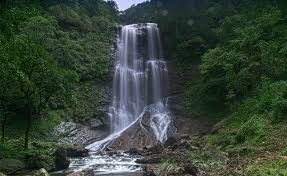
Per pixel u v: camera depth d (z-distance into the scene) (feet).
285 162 52.70
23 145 89.51
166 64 157.58
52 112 127.03
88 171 70.59
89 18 176.45
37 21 137.80
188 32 164.76
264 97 91.66
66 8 172.24
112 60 156.76
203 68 127.44
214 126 111.14
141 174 71.56
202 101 134.41
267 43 108.58
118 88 150.61
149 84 154.51
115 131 136.87
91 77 146.30
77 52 149.28
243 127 82.48
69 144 110.52
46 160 77.71
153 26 171.63
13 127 116.47
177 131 128.88
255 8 154.30
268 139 71.05
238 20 143.43
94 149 116.26
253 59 107.76
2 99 89.04
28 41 83.25
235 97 113.09
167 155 84.02
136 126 134.10
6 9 60.39
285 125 74.84
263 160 57.77
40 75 84.02
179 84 150.41
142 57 164.14
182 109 139.13
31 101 92.38
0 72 74.38
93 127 131.54
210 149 82.99
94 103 139.85
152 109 145.48
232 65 109.19
